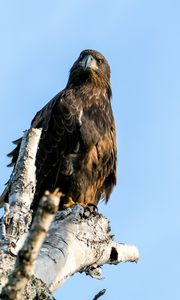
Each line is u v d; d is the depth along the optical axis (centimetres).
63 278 959
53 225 1051
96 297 794
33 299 808
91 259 1079
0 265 814
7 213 868
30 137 952
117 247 1145
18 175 923
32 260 571
